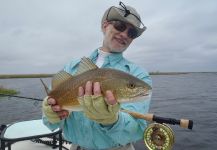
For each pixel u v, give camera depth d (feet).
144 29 2.46
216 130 8.04
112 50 2.44
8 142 3.26
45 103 2.02
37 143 4.16
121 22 2.37
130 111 2.14
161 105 13.99
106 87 1.74
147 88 1.85
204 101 15.33
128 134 2.09
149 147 2.29
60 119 2.04
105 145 2.25
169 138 2.22
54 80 2.01
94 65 1.86
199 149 6.44
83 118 2.27
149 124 2.28
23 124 3.67
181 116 10.85
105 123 1.82
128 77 1.82
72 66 2.52
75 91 1.86
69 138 2.39
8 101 15.94
